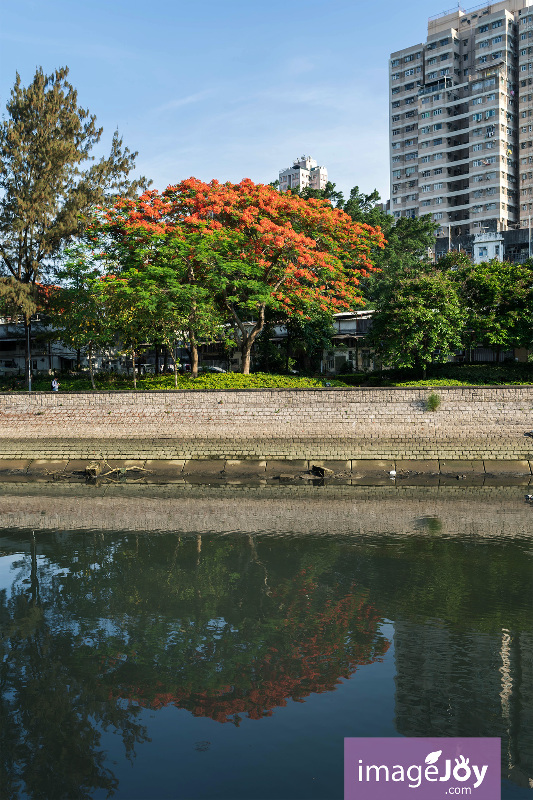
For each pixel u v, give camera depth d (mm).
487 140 85375
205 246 29125
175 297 29672
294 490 25250
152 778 8406
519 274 35562
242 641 12469
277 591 14922
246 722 9688
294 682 10891
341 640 12336
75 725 9672
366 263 36562
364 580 15539
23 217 35844
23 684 10953
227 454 28219
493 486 25406
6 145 36375
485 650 11805
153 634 12805
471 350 41688
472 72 91188
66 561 17359
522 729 9391
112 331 34188
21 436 30203
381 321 35500
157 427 29281
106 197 38344
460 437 27500
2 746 9203
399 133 97000
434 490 24844
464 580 15398
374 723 9602
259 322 34344
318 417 28406
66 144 36781
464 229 87875
